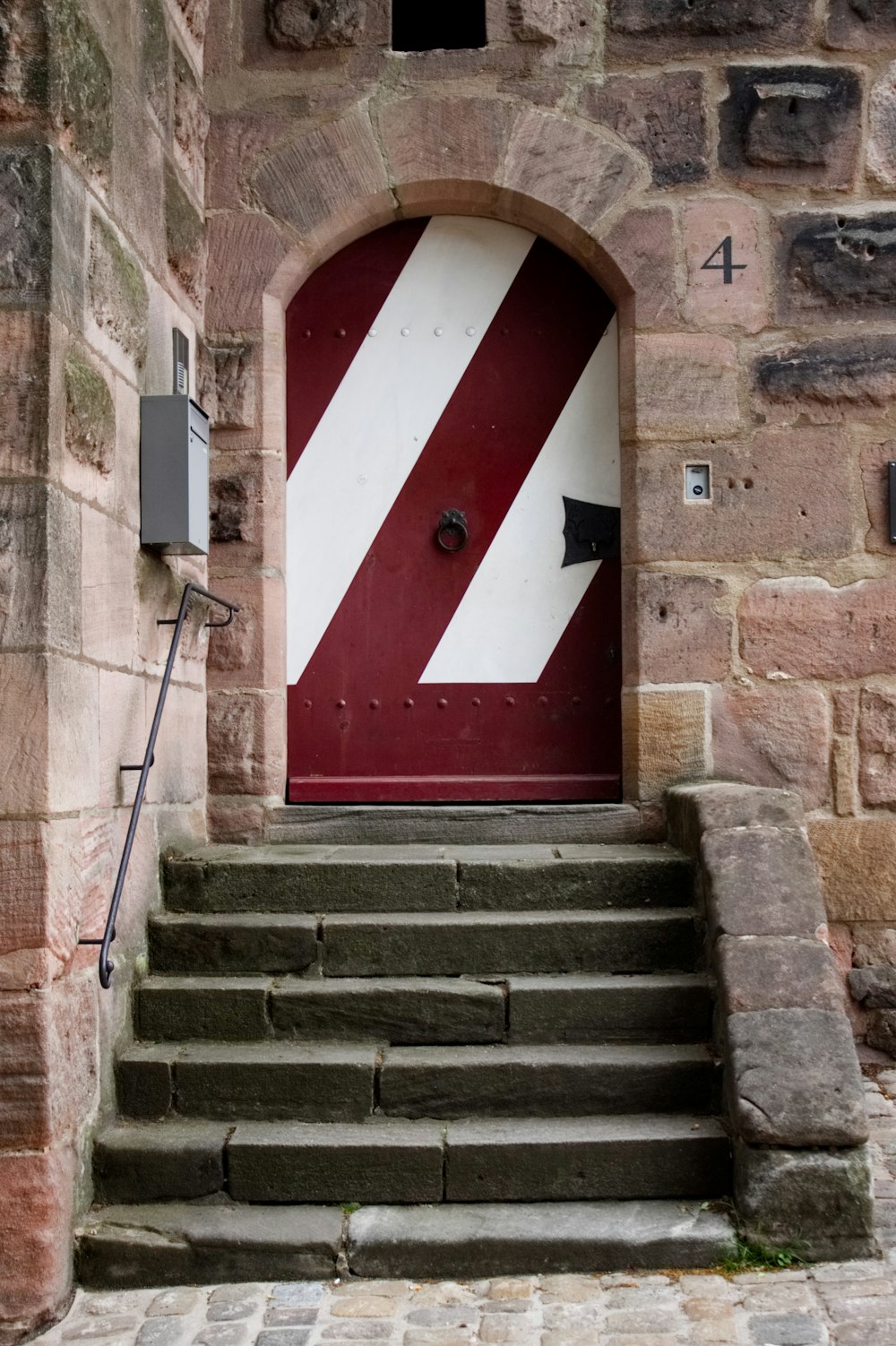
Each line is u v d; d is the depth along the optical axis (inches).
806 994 156.5
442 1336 130.5
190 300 205.6
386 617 219.9
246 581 210.2
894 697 207.0
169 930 178.5
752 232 210.8
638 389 209.8
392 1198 152.4
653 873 185.0
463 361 220.8
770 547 208.8
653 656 208.2
